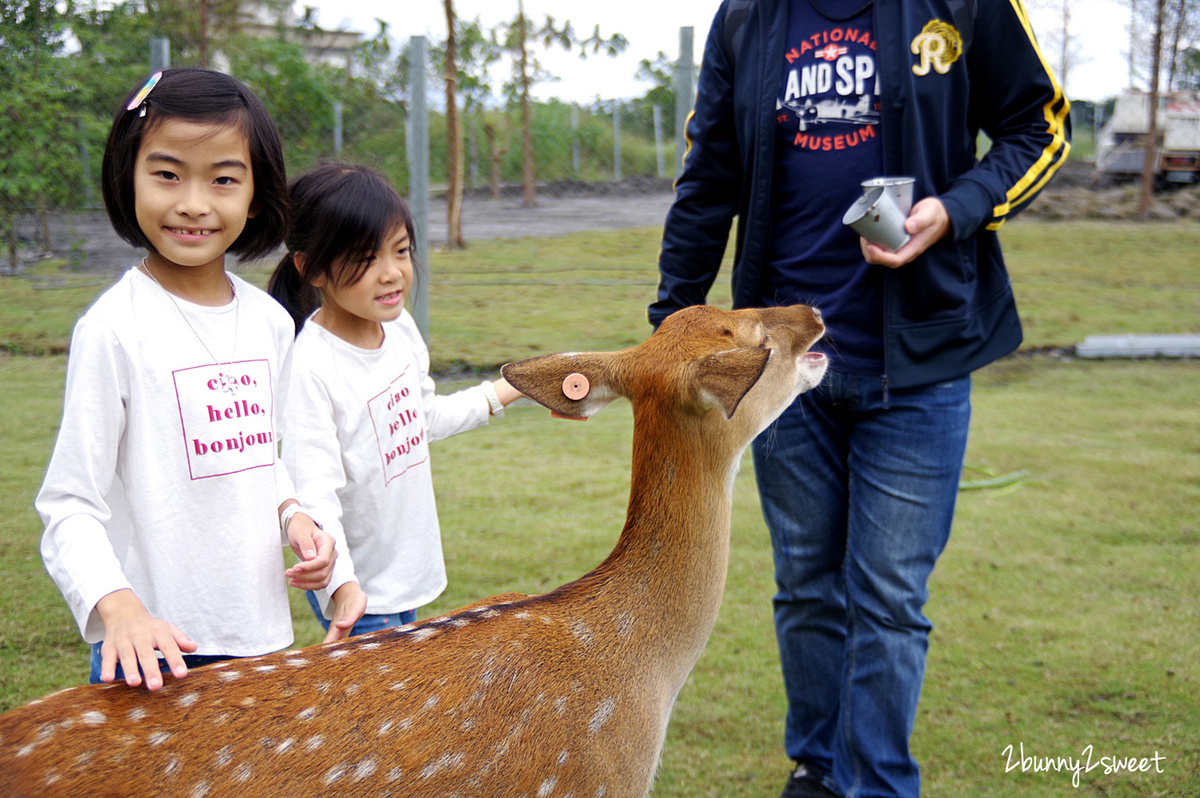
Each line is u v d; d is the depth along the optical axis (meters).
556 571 4.23
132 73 8.76
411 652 1.81
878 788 2.73
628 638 2.04
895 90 2.69
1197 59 18.75
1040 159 2.77
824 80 2.77
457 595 3.98
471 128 18.20
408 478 2.65
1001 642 3.70
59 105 8.47
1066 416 6.74
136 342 1.94
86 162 8.70
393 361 2.66
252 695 1.67
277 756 1.61
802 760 2.94
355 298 2.50
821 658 2.93
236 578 2.04
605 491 5.30
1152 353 8.44
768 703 3.33
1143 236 14.41
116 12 10.08
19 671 3.36
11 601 3.90
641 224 14.52
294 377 2.46
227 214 1.98
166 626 1.70
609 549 4.50
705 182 3.10
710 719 3.23
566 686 1.90
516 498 5.18
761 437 2.93
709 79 3.03
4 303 8.59
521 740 1.81
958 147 2.79
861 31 2.74
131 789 1.54
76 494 1.84
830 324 2.83
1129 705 3.27
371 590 2.63
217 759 1.58
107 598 1.71
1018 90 2.79
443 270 10.97
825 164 2.81
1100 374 7.92
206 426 2.00
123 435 1.95
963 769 2.94
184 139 1.91
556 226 14.30
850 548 2.84
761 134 2.85
